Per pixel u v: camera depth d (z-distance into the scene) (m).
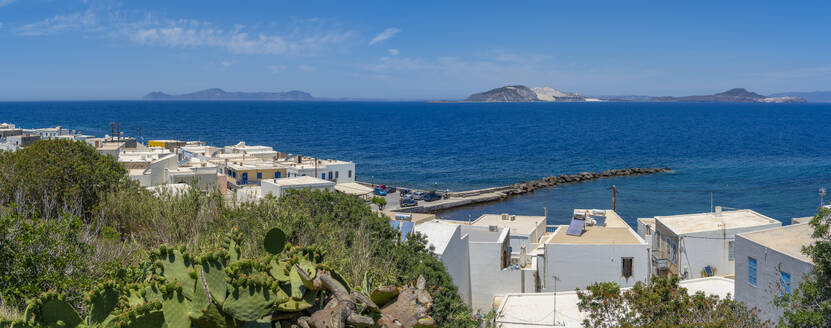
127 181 27.28
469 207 89.88
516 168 135.88
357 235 20.64
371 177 121.94
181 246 6.55
